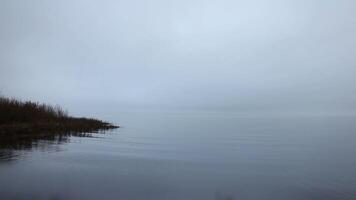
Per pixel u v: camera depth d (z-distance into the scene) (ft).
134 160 88.84
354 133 232.53
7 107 131.23
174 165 84.69
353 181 71.92
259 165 90.27
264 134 212.02
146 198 53.93
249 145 141.18
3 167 69.21
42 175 64.34
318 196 59.47
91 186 58.90
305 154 116.06
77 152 94.38
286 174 78.74
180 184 64.28
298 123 388.37
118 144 122.52
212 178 71.00
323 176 77.00
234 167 85.76
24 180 59.88
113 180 64.23
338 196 59.62
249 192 60.85
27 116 137.18
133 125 252.62
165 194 56.80
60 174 66.08
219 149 123.65
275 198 57.57
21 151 88.69
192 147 127.03
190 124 313.73
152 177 69.00
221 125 311.68
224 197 57.00
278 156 109.29
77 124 165.89
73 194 53.47
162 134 184.96
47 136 124.06
